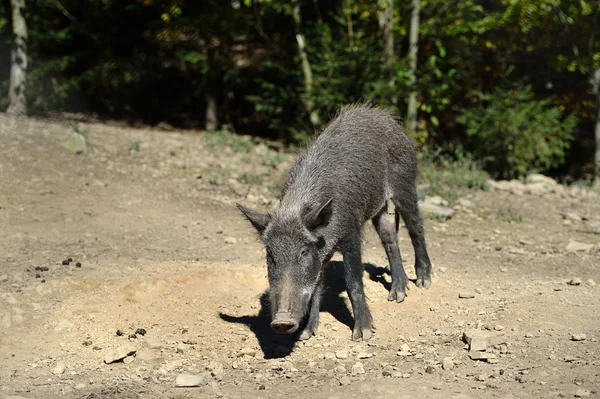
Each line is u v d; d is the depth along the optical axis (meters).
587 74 18.61
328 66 16.34
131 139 16.41
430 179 14.77
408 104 16.98
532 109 16.77
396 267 7.80
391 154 7.65
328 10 19.58
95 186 12.43
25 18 18.69
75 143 14.35
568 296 7.62
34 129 15.70
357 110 7.73
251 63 21.67
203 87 22.69
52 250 8.99
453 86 18.89
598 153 18.06
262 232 5.98
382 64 16.28
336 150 6.87
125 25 20.48
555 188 15.46
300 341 6.61
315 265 5.95
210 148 16.61
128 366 5.97
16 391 5.35
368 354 6.18
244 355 6.24
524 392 5.19
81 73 20.75
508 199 14.04
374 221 7.82
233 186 13.38
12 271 8.05
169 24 18.38
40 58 19.25
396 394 5.22
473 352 6.02
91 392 5.34
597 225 12.20
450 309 7.39
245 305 7.42
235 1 18.31
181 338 6.57
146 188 12.76
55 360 6.03
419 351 6.27
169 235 10.16
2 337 6.33
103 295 7.38
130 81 20.75
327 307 7.59
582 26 18.50
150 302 7.29
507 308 7.18
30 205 10.92
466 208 13.09
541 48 19.91
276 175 14.58
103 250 9.12
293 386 5.54
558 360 5.82
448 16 17.47
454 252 10.23
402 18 17.75
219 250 9.56
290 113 18.69
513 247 10.64
